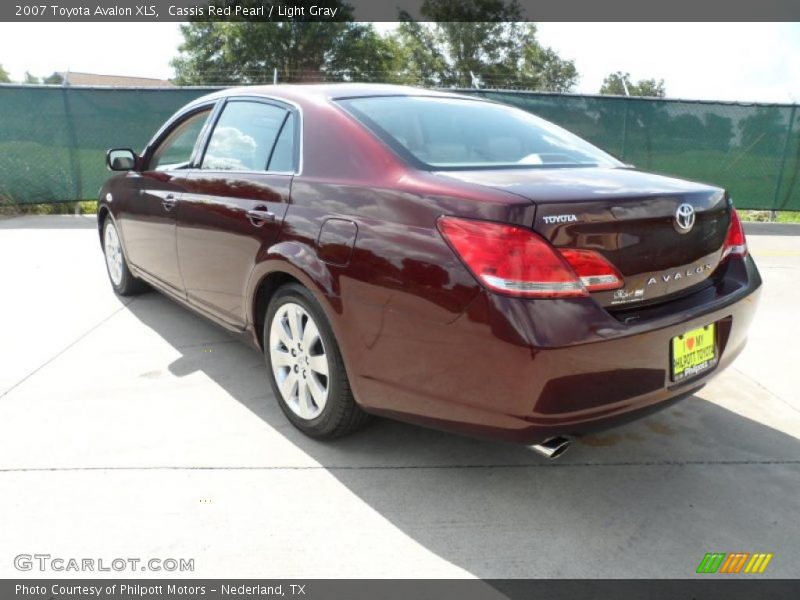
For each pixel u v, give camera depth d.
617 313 2.12
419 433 2.91
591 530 2.27
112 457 2.67
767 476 2.61
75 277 5.62
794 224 9.73
